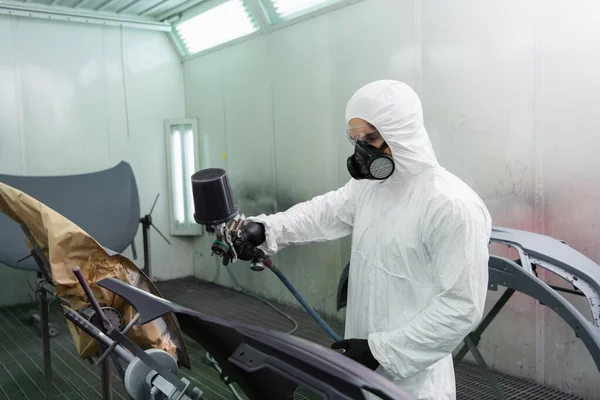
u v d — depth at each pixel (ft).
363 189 4.92
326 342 9.94
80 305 4.69
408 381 4.24
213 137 14.29
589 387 7.28
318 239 5.29
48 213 4.68
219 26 13.20
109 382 5.51
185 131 14.85
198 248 15.34
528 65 7.51
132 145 14.51
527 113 7.60
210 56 13.98
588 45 6.86
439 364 4.41
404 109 4.11
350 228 5.36
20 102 12.77
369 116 4.10
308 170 11.42
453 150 8.66
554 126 7.32
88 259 4.59
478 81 8.16
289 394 2.64
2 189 5.20
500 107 7.92
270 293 12.94
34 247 5.77
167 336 4.62
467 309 3.71
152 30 14.55
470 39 8.19
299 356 2.35
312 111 11.12
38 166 13.12
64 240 4.48
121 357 3.84
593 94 6.87
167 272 15.29
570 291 6.41
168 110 15.06
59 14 12.81
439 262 3.90
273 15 11.70
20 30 12.61
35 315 11.21
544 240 6.53
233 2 12.12
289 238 5.15
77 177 10.74
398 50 9.28
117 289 3.43
